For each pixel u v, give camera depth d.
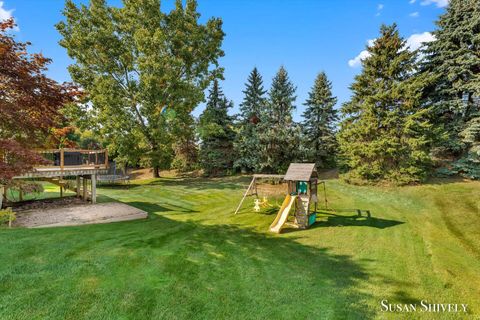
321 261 5.88
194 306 3.80
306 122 24.30
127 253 5.50
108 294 3.87
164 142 20.36
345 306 4.05
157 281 4.44
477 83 13.95
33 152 6.51
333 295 4.38
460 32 14.47
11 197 12.83
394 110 14.91
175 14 19.84
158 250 5.94
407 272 5.40
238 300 4.06
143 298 3.87
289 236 7.82
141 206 12.04
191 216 10.31
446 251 6.77
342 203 12.30
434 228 8.77
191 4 20.61
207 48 21.48
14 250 5.13
